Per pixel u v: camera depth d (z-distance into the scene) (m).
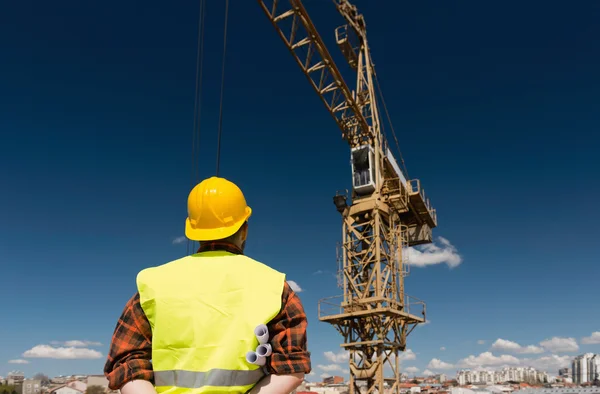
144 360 2.42
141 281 2.47
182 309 2.36
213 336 2.30
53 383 183.50
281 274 2.55
